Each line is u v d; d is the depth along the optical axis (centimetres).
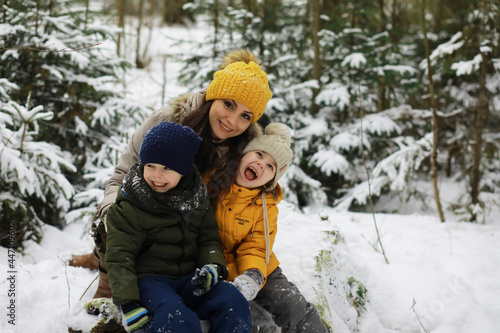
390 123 554
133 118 477
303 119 557
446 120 589
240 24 611
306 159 563
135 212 185
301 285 236
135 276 178
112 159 443
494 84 573
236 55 242
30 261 318
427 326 265
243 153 224
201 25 1323
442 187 616
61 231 391
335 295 246
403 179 505
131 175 189
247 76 217
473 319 264
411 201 583
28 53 413
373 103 636
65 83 435
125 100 468
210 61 581
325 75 609
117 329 187
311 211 523
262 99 220
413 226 440
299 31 640
